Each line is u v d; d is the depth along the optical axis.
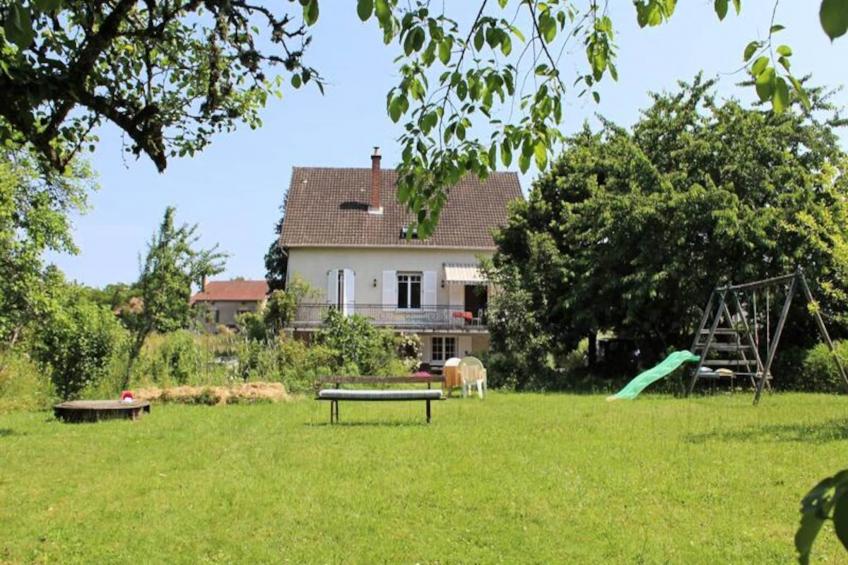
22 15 2.83
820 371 22.22
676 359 20.94
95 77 6.43
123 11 4.87
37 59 4.76
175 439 12.05
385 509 7.34
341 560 5.91
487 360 26.17
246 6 6.01
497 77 4.47
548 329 27.86
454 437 11.88
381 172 42.41
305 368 23.86
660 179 24.41
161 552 6.14
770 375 20.34
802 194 22.16
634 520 6.88
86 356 18.89
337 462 9.73
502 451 10.45
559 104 4.66
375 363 25.42
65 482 8.70
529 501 7.54
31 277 19.56
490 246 38.12
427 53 4.29
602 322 26.83
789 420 13.63
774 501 7.45
